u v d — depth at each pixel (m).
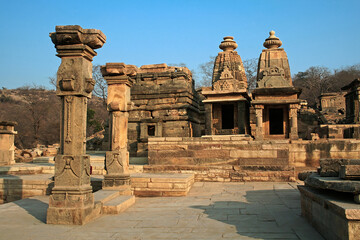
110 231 6.31
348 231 4.45
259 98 18.02
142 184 11.05
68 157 7.06
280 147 12.69
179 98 22.22
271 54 19.53
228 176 12.83
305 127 24.09
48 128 44.97
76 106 7.21
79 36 7.01
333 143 13.56
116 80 10.41
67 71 7.22
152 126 22.27
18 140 42.75
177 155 13.45
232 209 8.19
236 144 13.00
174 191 10.74
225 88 19.66
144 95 22.78
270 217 7.24
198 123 24.33
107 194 8.97
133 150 22.09
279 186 11.44
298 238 5.66
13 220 7.20
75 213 6.83
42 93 54.09
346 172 5.42
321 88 63.00
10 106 53.84
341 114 39.25
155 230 6.34
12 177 12.67
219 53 21.53
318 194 6.03
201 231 6.22
